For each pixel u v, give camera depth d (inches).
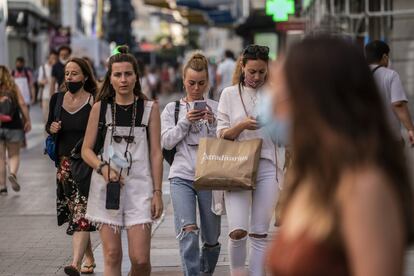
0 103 1049.5
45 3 4665.4
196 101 563.5
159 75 5305.1
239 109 538.3
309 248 215.8
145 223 493.4
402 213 206.4
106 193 489.4
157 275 642.2
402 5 1518.2
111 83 503.8
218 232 582.2
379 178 208.1
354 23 1637.6
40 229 852.0
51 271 674.8
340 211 210.4
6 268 685.3
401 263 203.3
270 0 1627.7
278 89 226.7
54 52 1734.7
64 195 628.7
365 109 215.3
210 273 591.5
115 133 498.3
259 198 532.1
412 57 1499.8
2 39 1643.7
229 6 4407.0
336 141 214.8
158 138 503.2
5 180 1079.0
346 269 212.2
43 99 1745.8
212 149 533.0
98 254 728.3
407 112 701.9
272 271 226.7
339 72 215.9
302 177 226.1
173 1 4121.6
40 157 1526.8
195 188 529.7
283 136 232.7
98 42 3356.3
